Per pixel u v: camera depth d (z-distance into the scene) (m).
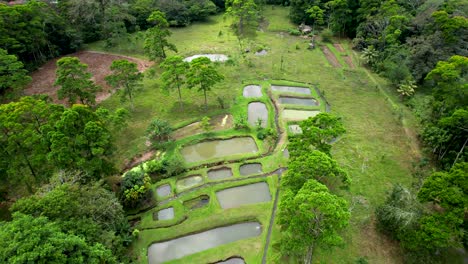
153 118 49.34
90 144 31.16
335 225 22.14
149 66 64.69
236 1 76.81
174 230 32.50
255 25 84.69
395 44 59.22
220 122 48.41
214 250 30.42
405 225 27.83
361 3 72.75
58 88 55.66
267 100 53.84
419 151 42.34
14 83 45.03
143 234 32.09
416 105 50.12
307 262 26.70
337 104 52.81
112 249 26.52
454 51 52.53
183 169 39.69
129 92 49.91
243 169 40.44
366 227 32.28
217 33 81.25
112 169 34.09
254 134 45.91
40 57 63.62
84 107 32.91
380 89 56.47
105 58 67.38
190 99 53.97
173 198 36.34
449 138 37.38
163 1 84.06
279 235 31.55
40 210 24.20
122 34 72.06
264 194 36.91
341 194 35.81
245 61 65.44
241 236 32.19
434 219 26.59
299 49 71.94
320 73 62.28
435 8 61.41
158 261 29.95
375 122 48.38
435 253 29.31
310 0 82.38
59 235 20.64
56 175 29.09
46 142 30.27
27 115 31.84
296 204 22.80
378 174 38.97
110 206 28.45
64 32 67.06
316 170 26.83
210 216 33.88
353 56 68.75
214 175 39.72
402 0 71.50
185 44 74.44
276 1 100.00
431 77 40.84
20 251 18.50
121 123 40.91
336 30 75.44
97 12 71.25
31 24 58.19
